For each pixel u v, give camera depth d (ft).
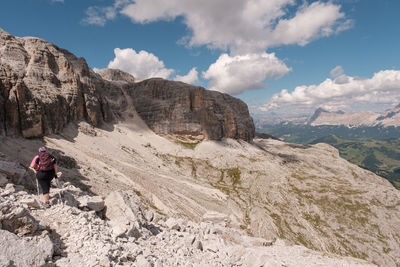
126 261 36.35
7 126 237.86
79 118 375.66
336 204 328.08
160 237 57.57
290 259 67.15
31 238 31.58
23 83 266.57
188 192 290.15
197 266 42.29
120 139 435.94
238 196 356.38
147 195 202.39
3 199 34.65
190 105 623.36
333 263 69.92
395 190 356.59
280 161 557.33
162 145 534.78
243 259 58.08
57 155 186.50
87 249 34.37
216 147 574.56
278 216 304.30
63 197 51.62
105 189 159.53
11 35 325.62
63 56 383.04
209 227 84.48
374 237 267.18
